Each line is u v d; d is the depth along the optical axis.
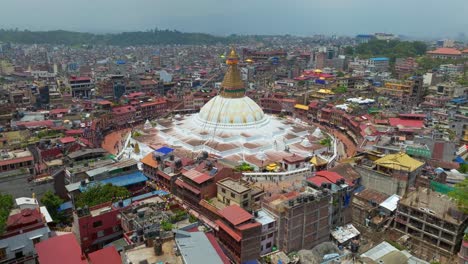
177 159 110.12
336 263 64.88
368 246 82.25
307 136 166.75
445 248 82.56
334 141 164.88
